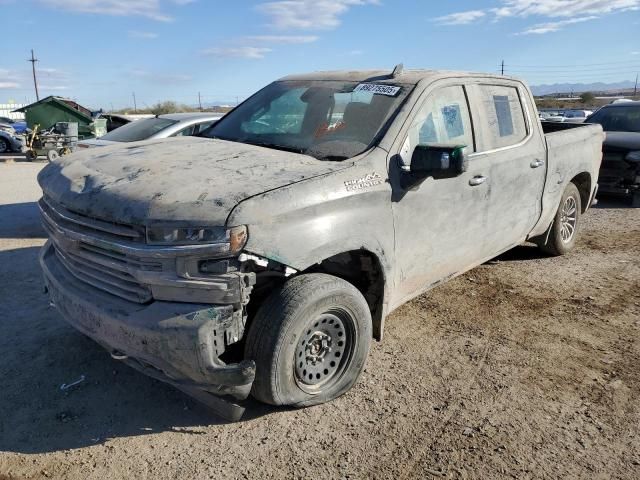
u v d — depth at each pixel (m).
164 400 3.52
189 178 3.18
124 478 2.83
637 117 10.78
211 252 2.83
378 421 3.36
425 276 4.23
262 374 3.14
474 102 4.66
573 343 4.46
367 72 4.68
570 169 6.08
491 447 3.15
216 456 3.01
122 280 3.09
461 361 4.11
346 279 3.92
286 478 2.86
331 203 3.28
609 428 3.37
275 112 4.50
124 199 3.03
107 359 3.97
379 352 4.21
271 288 3.37
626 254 6.87
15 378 3.70
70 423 3.25
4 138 22.50
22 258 6.32
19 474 2.82
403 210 3.80
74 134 19.36
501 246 5.21
